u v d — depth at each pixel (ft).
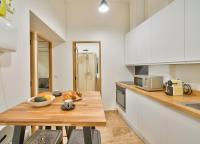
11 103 5.66
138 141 9.50
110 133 10.64
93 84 21.40
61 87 15.40
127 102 12.26
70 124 3.24
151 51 10.01
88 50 22.45
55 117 3.44
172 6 7.70
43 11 8.64
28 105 4.43
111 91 15.81
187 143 5.37
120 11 15.65
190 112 5.08
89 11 15.47
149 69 12.77
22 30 6.39
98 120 3.27
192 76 8.02
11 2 5.43
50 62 15.24
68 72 15.51
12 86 5.74
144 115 9.04
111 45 15.67
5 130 4.63
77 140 5.17
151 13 12.32
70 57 15.48
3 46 4.47
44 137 4.77
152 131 8.03
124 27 15.72
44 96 4.61
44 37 13.30
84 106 4.35
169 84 8.14
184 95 7.89
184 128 5.51
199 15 6.01
